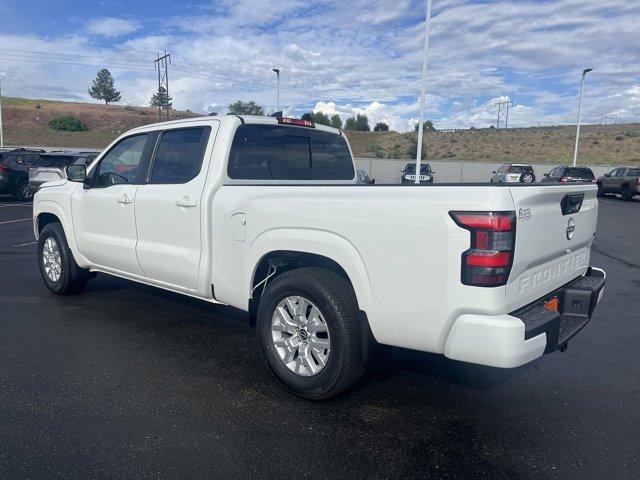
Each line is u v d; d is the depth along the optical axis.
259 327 4.06
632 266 9.54
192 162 4.70
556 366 4.63
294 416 3.64
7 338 5.02
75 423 3.48
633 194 28.53
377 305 3.45
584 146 68.38
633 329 5.72
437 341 3.25
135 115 84.00
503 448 3.28
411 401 3.90
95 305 6.14
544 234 3.43
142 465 3.03
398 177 46.69
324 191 3.69
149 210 4.93
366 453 3.19
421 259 3.23
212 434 3.38
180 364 4.49
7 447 3.18
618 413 3.77
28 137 64.88
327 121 72.94
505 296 3.10
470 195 3.06
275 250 3.95
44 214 6.57
